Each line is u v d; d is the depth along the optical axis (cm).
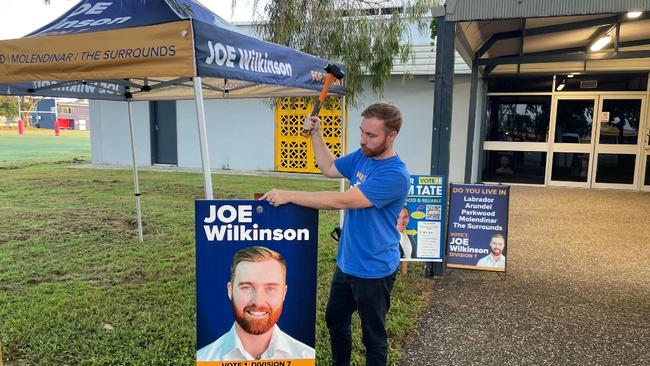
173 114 1423
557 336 360
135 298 422
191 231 662
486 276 500
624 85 1035
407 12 764
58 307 398
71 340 342
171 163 1447
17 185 1069
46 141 2906
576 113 1077
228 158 1374
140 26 286
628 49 860
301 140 1295
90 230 664
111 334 350
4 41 318
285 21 718
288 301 234
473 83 895
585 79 1058
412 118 1193
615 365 319
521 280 487
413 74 1133
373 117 233
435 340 353
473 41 771
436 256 486
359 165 260
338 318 270
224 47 302
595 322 385
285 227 230
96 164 1509
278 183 1089
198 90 277
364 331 251
